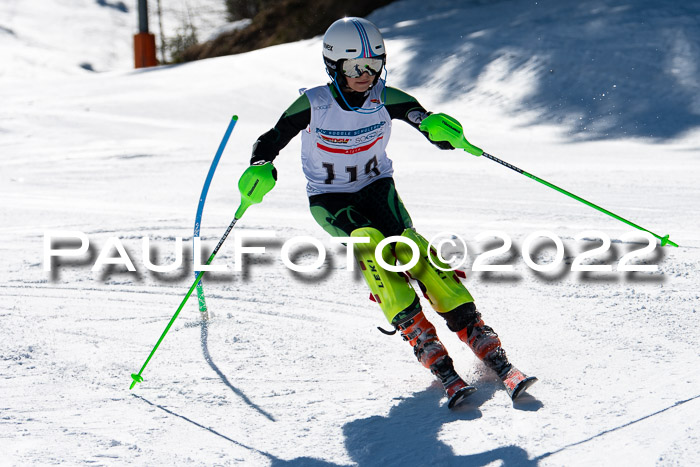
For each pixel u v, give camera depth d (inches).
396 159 673.6
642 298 243.1
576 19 1151.0
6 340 225.3
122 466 149.6
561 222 377.1
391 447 155.9
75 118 956.6
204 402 181.2
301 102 191.3
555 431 156.9
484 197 468.4
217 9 2630.4
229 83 1180.5
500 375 176.9
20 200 494.3
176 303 264.5
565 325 223.1
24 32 2536.9
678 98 887.1
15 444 159.0
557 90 960.3
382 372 197.2
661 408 162.6
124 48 2466.8
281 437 162.2
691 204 424.2
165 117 984.9
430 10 1440.7
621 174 556.1
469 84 1031.6
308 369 200.7
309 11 1590.8
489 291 264.1
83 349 218.2
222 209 446.6
